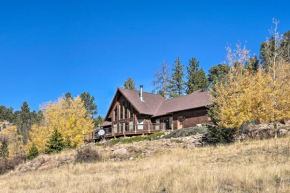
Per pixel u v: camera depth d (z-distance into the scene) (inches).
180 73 2486.5
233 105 937.5
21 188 579.8
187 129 1302.9
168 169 583.5
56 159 1041.5
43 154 1245.1
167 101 1788.9
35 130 1780.3
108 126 1985.7
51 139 1328.7
